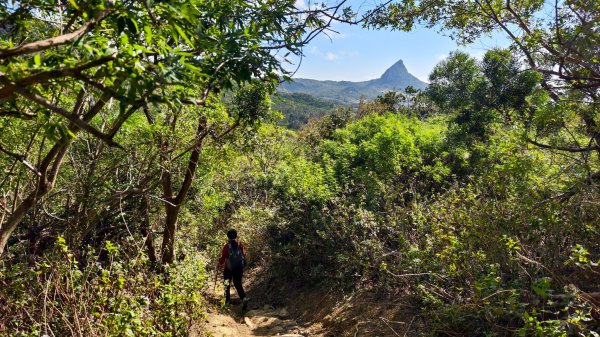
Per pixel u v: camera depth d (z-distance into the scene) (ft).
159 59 7.75
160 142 19.98
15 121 14.19
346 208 27.55
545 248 14.40
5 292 12.71
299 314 26.63
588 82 19.11
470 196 18.58
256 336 23.06
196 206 29.81
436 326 15.51
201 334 18.54
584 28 18.25
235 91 20.03
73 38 6.53
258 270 35.01
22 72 6.01
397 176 33.27
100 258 20.74
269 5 13.25
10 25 9.06
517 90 32.89
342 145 47.88
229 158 24.95
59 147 10.55
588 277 13.73
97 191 19.02
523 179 17.49
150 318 16.06
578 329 11.09
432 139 40.88
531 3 25.90
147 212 23.22
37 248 17.42
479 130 36.50
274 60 10.81
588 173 16.11
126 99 6.33
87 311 13.25
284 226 32.89
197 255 27.63
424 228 20.34
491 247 15.42
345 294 24.58
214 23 13.07
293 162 38.99
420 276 19.02
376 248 22.88
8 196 16.22
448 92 38.68
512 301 12.02
